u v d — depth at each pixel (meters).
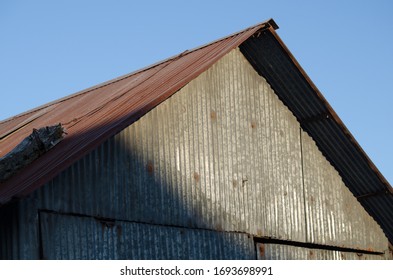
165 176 15.84
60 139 15.38
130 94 17.47
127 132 15.29
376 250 20.70
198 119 16.97
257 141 18.30
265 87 18.98
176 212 15.86
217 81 17.73
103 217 14.44
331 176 20.02
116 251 14.52
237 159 17.64
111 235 14.52
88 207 14.25
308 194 19.19
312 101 18.95
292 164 19.03
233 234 17.00
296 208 18.75
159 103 15.83
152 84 17.56
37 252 13.38
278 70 18.70
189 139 16.61
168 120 16.25
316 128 19.58
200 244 16.19
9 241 13.37
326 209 19.56
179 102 16.64
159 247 15.31
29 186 13.08
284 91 19.14
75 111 18.27
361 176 20.06
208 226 16.48
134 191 15.13
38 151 14.88
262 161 18.25
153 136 15.81
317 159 19.78
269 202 18.11
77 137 15.17
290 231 18.41
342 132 19.22
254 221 17.59
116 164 14.91
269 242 17.95
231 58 18.30
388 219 20.80
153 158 15.70
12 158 14.43
